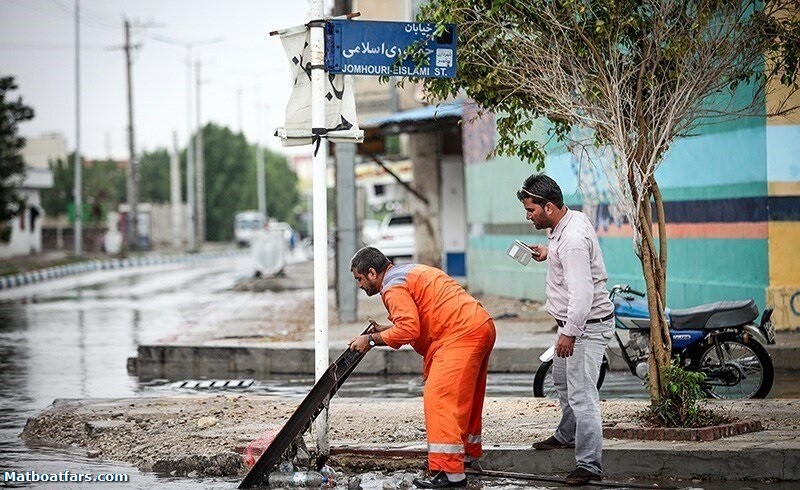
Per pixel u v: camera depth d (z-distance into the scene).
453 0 9.21
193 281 40.31
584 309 8.08
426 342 8.34
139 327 23.19
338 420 10.79
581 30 9.23
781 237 15.83
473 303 8.29
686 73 9.32
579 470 8.37
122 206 75.38
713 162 16.89
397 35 9.08
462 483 8.30
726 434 9.09
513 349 15.64
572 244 8.15
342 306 21.33
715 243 16.94
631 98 9.42
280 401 12.20
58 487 8.81
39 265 48.75
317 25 8.91
